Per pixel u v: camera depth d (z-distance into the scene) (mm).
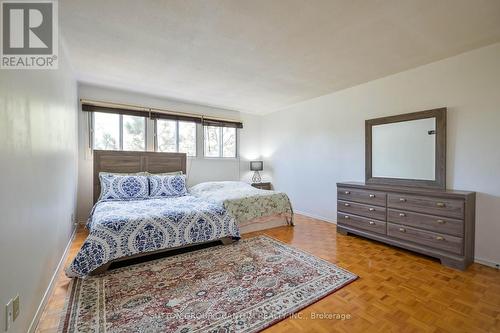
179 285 2021
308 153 4609
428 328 1510
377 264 2453
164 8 1852
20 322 1285
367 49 2516
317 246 2980
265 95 4254
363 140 3648
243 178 5598
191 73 3225
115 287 1991
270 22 2033
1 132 1109
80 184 3836
